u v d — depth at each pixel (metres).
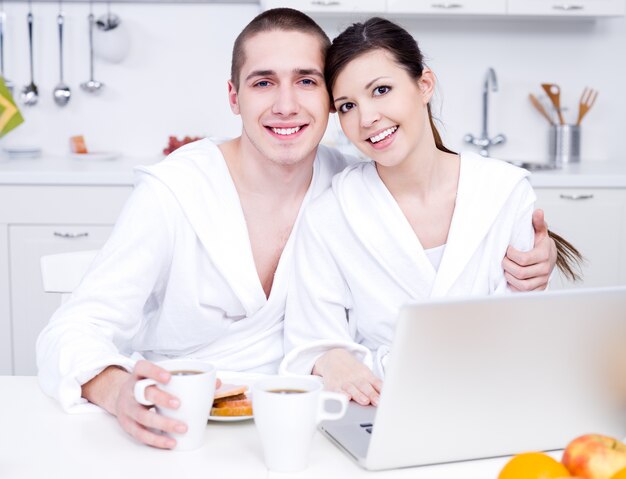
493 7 3.38
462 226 1.44
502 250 1.46
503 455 0.97
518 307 0.86
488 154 3.78
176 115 3.74
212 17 3.69
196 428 0.97
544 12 3.40
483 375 0.89
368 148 1.39
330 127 3.62
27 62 3.67
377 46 1.34
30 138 3.71
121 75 3.70
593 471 0.71
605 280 3.23
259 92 1.39
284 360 1.26
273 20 1.40
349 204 1.45
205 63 3.71
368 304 1.45
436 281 1.42
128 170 3.20
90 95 3.71
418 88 1.40
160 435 0.98
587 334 0.91
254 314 1.49
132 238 1.38
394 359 0.85
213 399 1.00
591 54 3.78
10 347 3.20
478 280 1.46
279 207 1.50
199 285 1.47
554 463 0.70
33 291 3.17
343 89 1.37
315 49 1.40
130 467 0.92
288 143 1.40
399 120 1.36
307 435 0.91
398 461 0.92
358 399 1.15
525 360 0.90
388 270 1.43
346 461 0.95
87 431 1.04
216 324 1.50
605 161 3.80
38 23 3.65
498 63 3.76
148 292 1.41
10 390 1.21
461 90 3.76
